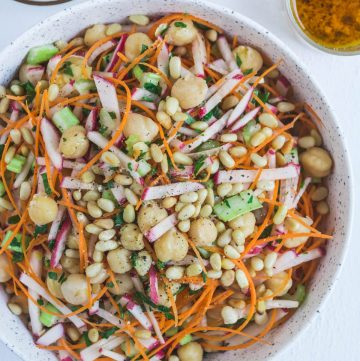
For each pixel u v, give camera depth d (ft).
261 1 1.09
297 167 0.94
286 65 0.96
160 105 0.91
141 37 0.94
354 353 1.08
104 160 0.88
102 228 0.89
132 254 0.90
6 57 0.91
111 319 0.93
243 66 0.96
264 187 0.93
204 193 0.90
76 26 0.95
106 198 0.91
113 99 0.91
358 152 1.10
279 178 0.94
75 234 0.90
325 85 1.10
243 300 0.94
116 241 0.90
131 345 0.94
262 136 0.92
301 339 1.08
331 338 1.08
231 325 0.96
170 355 0.95
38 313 0.94
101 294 0.90
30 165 0.93
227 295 0.93
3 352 1.05
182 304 0.93
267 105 0.97
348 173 0.92
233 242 0.91
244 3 1.09
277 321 0.96
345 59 1.10
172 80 0.93
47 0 1.08
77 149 0.89
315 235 0.93
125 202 0.90
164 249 0.88
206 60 0.96
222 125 0.94
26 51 0.94
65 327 0.95
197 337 0.96
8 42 1.07
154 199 0.90
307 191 0.98
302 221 0.94
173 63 0.92
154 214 0.89
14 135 0.91
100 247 0.89
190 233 0.90
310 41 1.07
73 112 0.93
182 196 0.89
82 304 0.91
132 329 0.92
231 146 0.93
